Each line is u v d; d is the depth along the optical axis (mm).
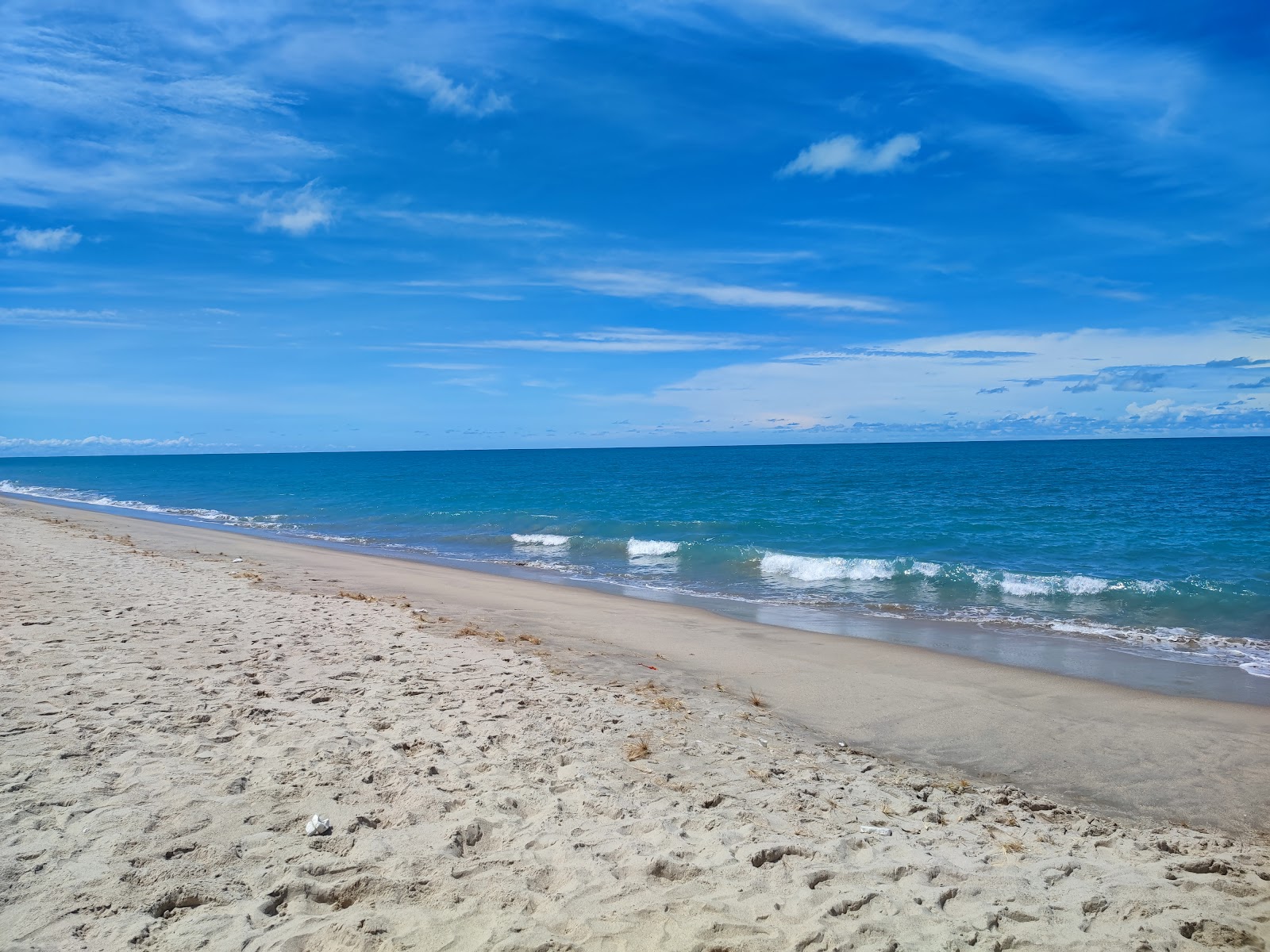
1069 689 8531
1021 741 6898
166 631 8625
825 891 3719
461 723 6043
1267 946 3457
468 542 24000
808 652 10031
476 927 3229
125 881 3389
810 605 13797
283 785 4566
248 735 5414
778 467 74875
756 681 8609
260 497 46375
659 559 19797
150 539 21062
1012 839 4715
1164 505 30297
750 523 25578
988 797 5520
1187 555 18453
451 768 5086
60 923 3057
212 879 3467
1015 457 89688
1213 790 5875
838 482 49438
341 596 12508
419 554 21297
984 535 22672
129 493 51531
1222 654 10336
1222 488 38312
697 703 7477
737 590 15438
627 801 4730
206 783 4520
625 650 9828
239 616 9844
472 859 3834
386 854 3809
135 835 3820
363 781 4727
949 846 4473
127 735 5219
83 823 3904
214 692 6387
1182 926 3574
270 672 7184
